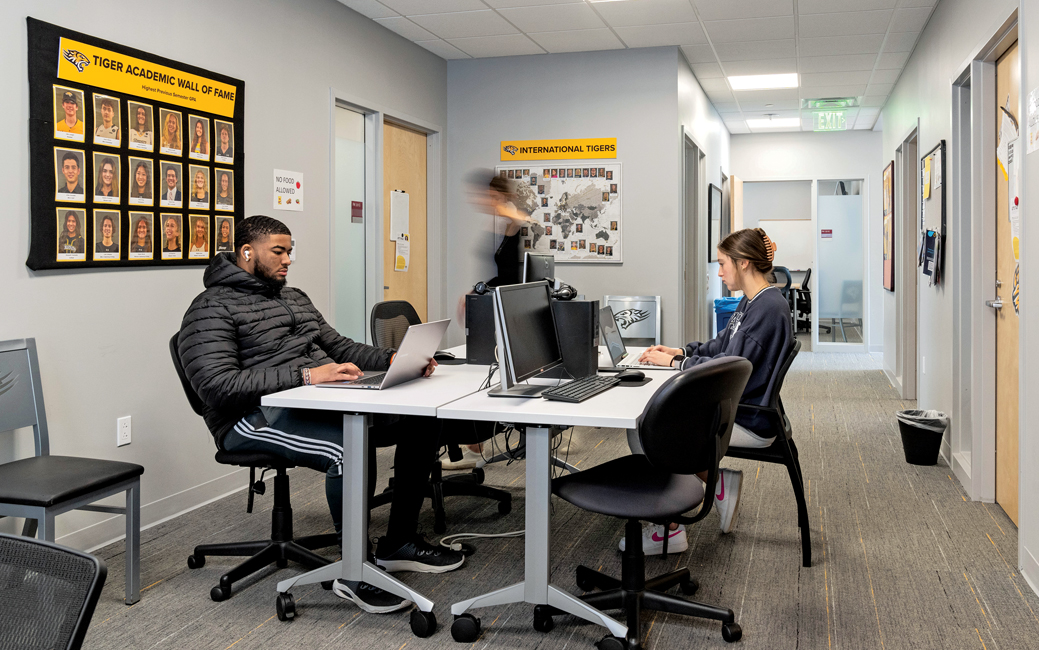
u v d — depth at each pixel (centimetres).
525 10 455
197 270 335
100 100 283
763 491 363
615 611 232
